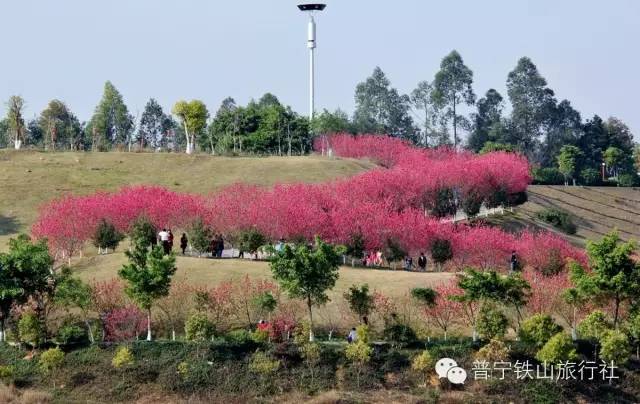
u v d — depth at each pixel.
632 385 67.12
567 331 74.12
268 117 168.00
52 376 66.50
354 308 71.31
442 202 122.94
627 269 70.00
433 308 71.56
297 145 167.00
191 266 85.31
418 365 66.44
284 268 71.44
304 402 63.91
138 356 67.69
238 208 97.56
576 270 71.75
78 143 180.00
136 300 69.75
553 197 167.62
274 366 66.31
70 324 72.00
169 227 96.94
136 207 97.31
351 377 66.12
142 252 73.12
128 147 169.00
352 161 143.75
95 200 99.88
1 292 68.62
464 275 75.19
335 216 97.06
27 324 68.44
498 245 96.50
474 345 68.88
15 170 131.50
